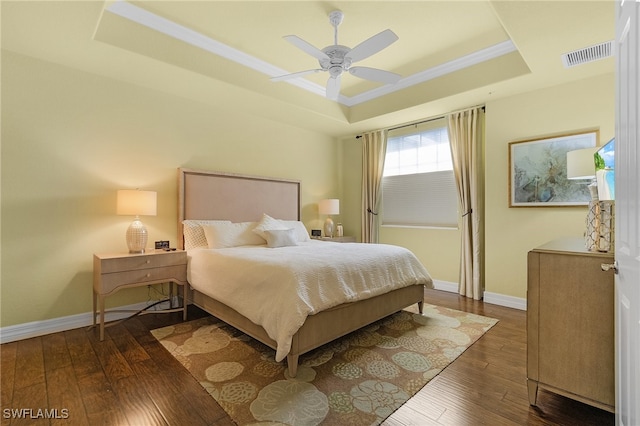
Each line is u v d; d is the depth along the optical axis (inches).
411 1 97.8
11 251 104.4
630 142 40.6
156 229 137.5
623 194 45.0
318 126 195.0
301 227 173.9
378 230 206.5
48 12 84.7
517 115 140.3
